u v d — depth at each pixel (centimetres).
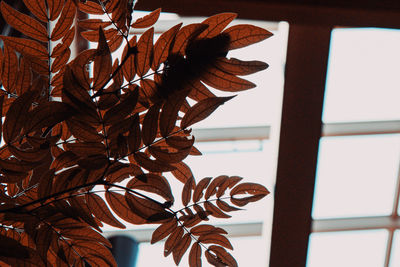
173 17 263
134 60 97
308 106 286
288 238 308
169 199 100
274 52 290
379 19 271
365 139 326
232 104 310
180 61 97
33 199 99
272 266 313
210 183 102
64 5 100
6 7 98
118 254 301
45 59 103
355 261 347
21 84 102
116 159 94
